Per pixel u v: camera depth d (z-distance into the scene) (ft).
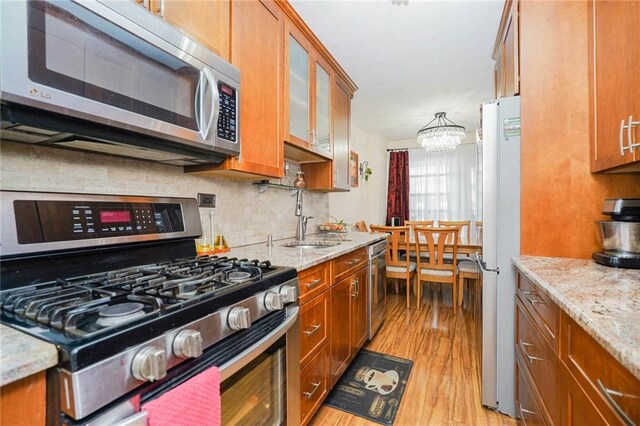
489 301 5.44
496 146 5.33
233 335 2.92
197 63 3.89
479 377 6.50
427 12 6.62
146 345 2.08
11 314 2.25
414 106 12.75
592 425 2.37
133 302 2.50
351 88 9.55
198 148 4.09
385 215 19.39
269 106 5.49
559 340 3.11
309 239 8.18
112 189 4.03
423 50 8.22
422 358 7.32
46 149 3.39
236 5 4.73
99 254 3.53
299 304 4.44
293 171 8.45
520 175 5.19
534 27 5.08
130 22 3.13
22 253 2.87
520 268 4.46
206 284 3.04
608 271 3.92
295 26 6.32
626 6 3.55
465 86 10.65
